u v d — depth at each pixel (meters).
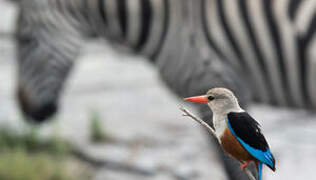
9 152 14.19
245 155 4.45
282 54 9.97
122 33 10.73
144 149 15.12
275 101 10.39
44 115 12.13
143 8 10.43
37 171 13.51
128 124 16.80
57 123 15.11
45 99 11.79
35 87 11.73
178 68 10.32
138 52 10.86
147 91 19.52
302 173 13.62
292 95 10.18
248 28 10.02
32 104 11.93
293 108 10.43
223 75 10.05
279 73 10.07
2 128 15.20
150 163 14.31
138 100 18.67
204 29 10.09
